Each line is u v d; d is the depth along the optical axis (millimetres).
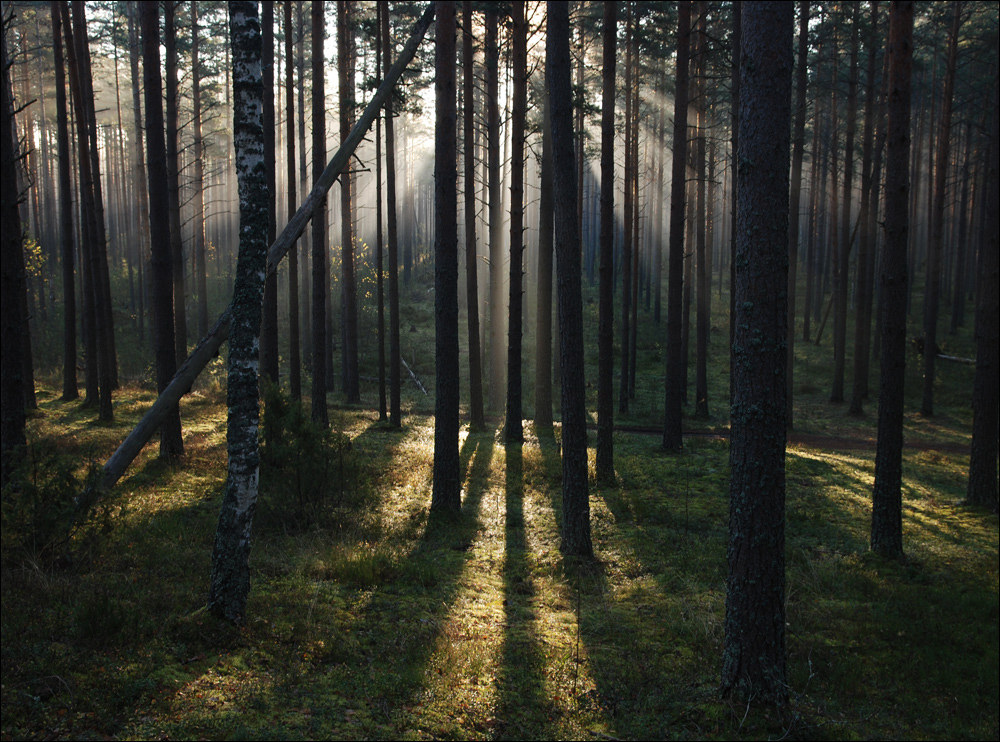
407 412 23547
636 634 6805
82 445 13016
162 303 12969
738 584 5449
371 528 9828
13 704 4000
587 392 28031
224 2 32938
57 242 44594
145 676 4613
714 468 15531
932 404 26172
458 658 5734
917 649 6855
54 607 5602
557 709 5125
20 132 38219
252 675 4938
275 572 7520
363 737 4305
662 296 51531
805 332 40594
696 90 25547
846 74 31609
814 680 6125
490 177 23766
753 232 5293
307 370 29672
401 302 44406
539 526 10594
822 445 20812
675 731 4953
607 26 13383
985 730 5430
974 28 29109
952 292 48844
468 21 18938
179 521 8852
